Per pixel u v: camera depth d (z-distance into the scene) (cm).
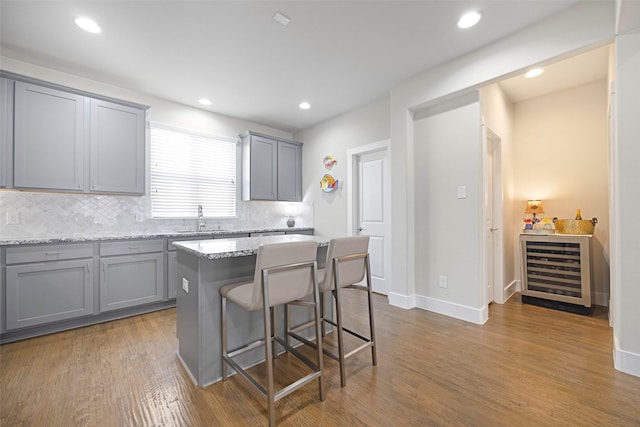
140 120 322
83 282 267
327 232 453
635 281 183
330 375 191
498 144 349
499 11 210
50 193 292
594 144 345
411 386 177
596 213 343
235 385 180
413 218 327
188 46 251
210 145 418
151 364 203
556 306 318
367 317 293
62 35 233
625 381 179
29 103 257
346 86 333
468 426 144
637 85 180
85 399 164
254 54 265
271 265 149
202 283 180
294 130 506
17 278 236
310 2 200
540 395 167
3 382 180
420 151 323
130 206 345
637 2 158
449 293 298
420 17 216
